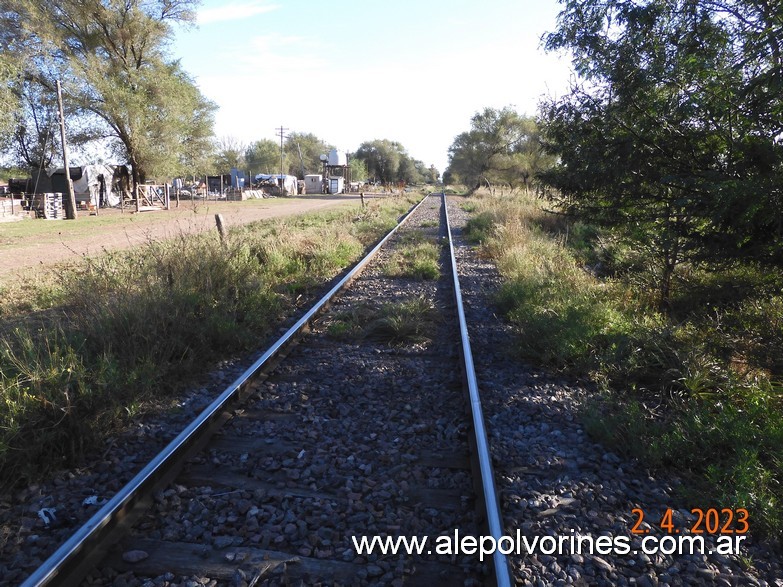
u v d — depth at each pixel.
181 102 40.09
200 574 2.92
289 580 2.91
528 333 6.68
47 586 2.72
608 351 6.09
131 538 3.21
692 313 7.23
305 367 6.11
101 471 3.99
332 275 11.60
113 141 41.75
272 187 68.44
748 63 5.12
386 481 3.84
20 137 38.91
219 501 3.57
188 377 5.68
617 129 6.39
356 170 117.88
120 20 37.34
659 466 4.10
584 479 3.90
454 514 3.51
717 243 5.91
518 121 55.97
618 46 6.16
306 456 4.18
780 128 5.05
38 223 25.06
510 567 2.90
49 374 4.64
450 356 6.54
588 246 14.09
